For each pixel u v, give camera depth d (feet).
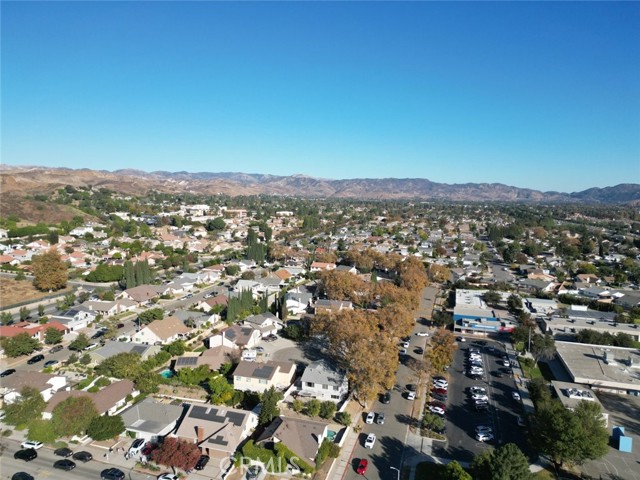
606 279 506.89
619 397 229.04
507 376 252.01
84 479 153.89
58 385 217.97
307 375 223.92
